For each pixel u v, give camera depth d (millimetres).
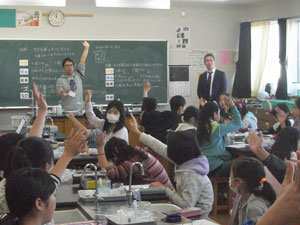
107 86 9352
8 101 8867
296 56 9234
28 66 8930
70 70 7508
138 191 3029
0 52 8812
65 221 2811
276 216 1000
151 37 9547
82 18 9172
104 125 4742
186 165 3113
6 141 2465
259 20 9656
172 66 9664
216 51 9898
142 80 9500
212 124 5035
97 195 2842
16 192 1587
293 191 997
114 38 9359
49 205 1640
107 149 3754
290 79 9234
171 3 9602
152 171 3670
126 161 3639
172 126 5629
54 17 9039
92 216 2648
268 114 8172
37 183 1604
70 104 7578
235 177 2613
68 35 9133
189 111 5219
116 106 4676
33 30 8992
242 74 9852
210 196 3127
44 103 3068
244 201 2639
